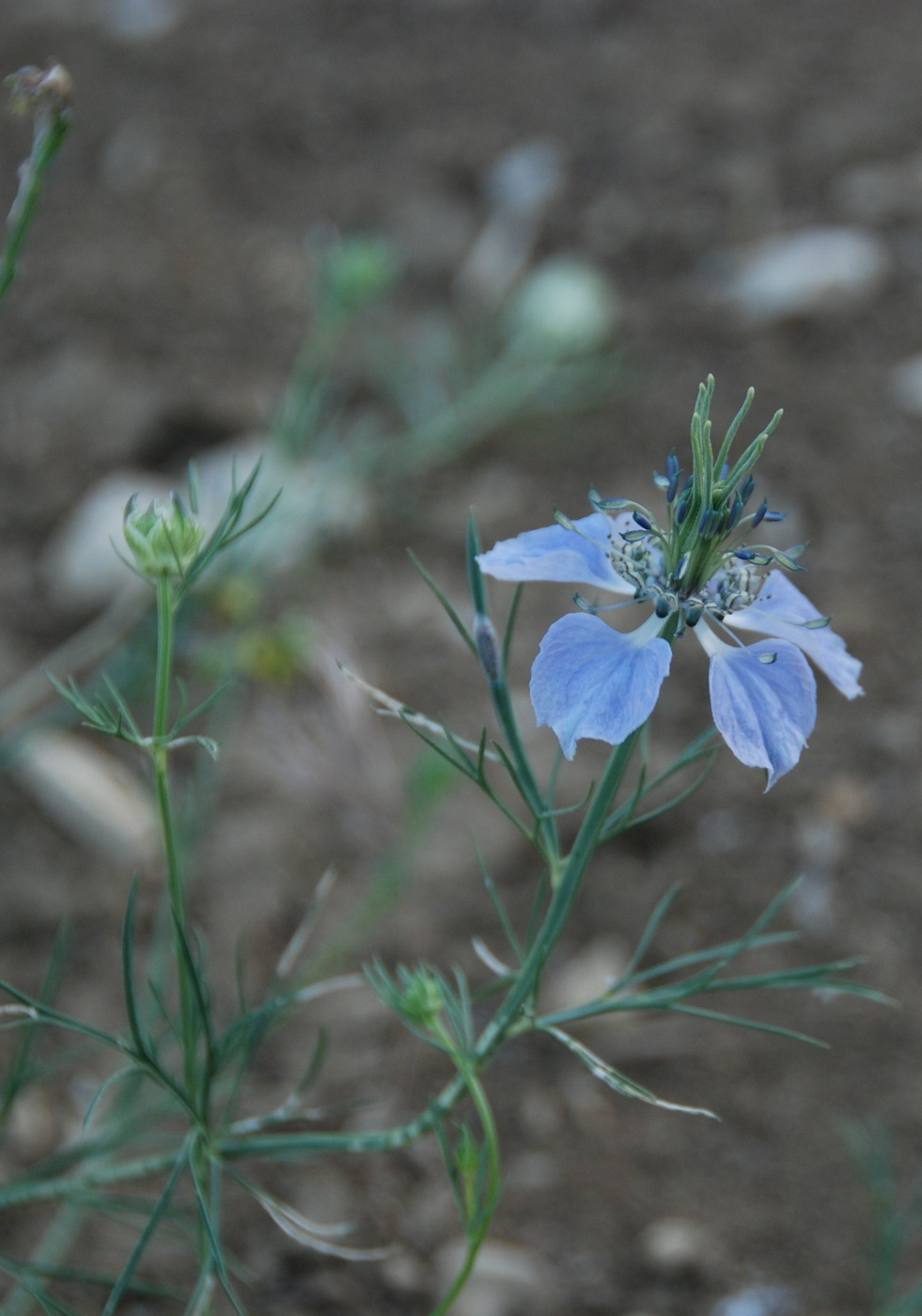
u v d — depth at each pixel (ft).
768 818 1.45
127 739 1.04
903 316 1.93
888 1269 1.21
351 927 1.30
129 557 1.65
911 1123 1.28
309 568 1.69
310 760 1.39
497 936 1.38
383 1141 1.09
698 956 1.08
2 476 1.82
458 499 1.80
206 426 1.88
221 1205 1.26
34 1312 1.22
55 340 1.98
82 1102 1.30
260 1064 1.32
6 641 1.63
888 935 1.35
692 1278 1.24
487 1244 1.25
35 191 1.06
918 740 1.49
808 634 1.02
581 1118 1.30
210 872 1.42
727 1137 1.29
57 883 1.40
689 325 1.98
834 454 1.77
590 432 1.87
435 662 1.61
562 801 1.46
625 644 0.99
